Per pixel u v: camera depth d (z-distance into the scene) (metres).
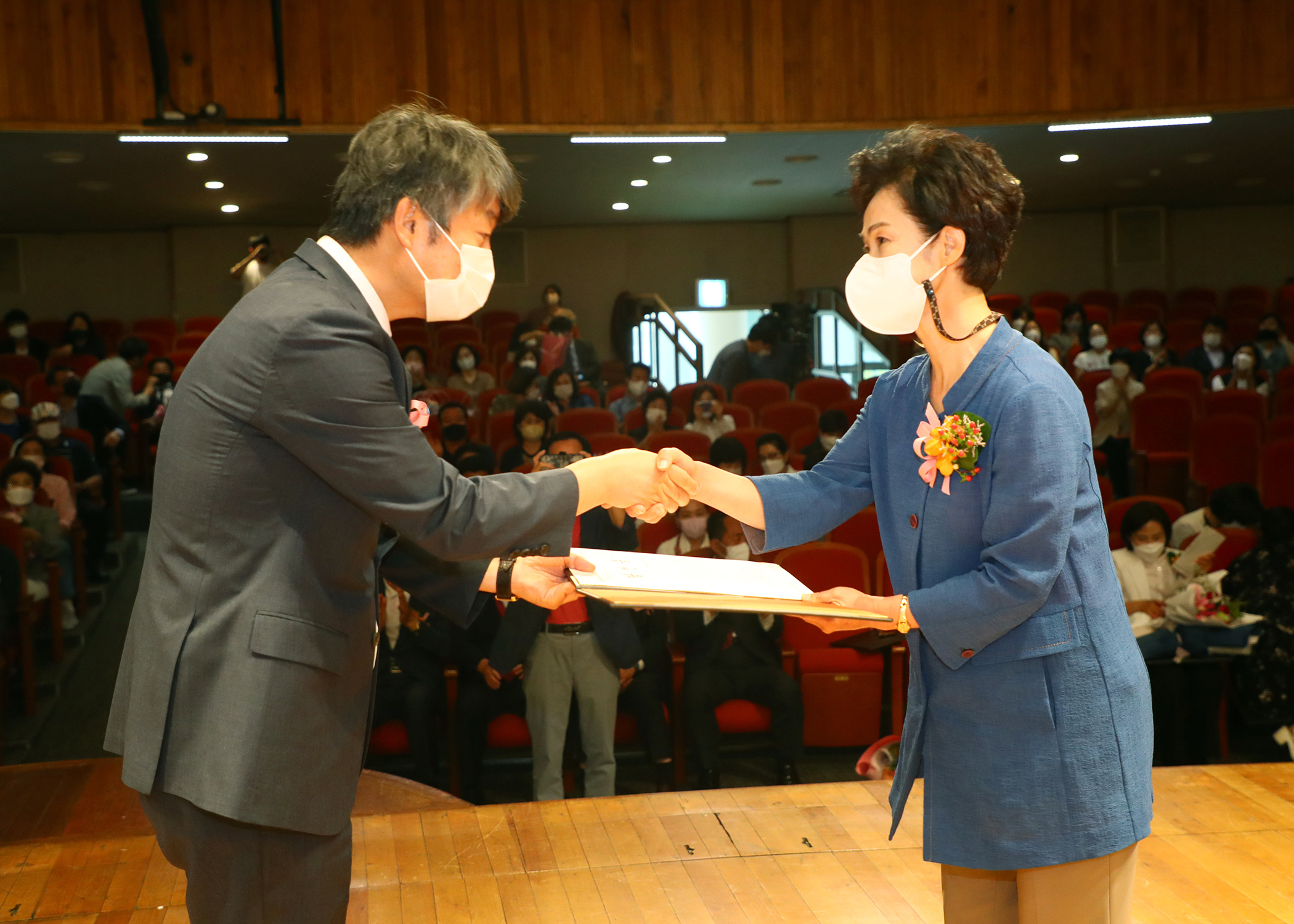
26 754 5.07
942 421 1.52
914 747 1.58
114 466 8.32
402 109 1.53
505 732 4.57
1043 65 8.77
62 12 7.96
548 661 4.25
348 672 1.49
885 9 8.74
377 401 1.42
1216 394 8.52
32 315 14.69
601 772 4.30
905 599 1.48
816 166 11.23
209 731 1.39
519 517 1.54
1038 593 1.41
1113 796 1.49
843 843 2.95
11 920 2.57
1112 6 8.73
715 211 14.70
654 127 8.66
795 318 12.74
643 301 15.12
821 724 4.76
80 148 9.17
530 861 2.87
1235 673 4.68
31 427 8.53
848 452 1.81
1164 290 15.37
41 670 5.93
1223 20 8.68
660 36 8.64
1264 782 3.25
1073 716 1.47
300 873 1.47
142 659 1.44
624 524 4.74
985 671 1.48
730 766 4.89
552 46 8.54
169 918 2.58
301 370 1.38
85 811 3.43
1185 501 7.89
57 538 6.32
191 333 13.17
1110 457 8.68
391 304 1.53
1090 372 10.03
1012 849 1.49
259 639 1.39
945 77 8.78
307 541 1.43
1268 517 4.78
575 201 13.42
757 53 8.70
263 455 1.41
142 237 14.78
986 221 1.46
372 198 1.47
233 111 8.20
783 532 1.79
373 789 3.48
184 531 1.42
